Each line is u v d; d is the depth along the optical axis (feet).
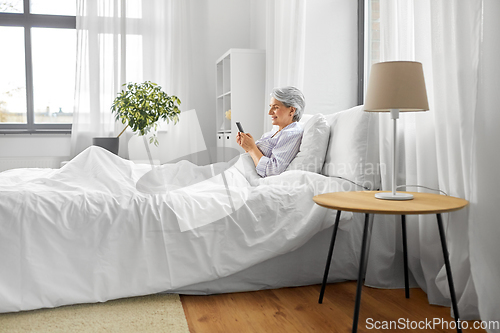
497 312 4.57
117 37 13.69
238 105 12.68
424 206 4.58
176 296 6.02
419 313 5.53
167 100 12.42
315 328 5.14
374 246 6.48
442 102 5.46
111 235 5.62
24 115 14.47
